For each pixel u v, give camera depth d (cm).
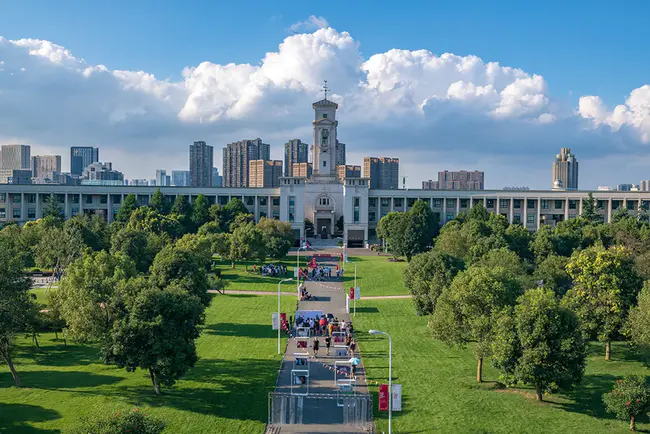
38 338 9588
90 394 6919
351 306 12762
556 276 11131
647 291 8081
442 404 6869
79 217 18200
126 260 10250
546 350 6475
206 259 14362
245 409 6638
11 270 7338
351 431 6150
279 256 17938
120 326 6656
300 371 7500
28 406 6481
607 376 7838
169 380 6750
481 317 7475
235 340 9631
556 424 6312
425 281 10575
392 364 8438
